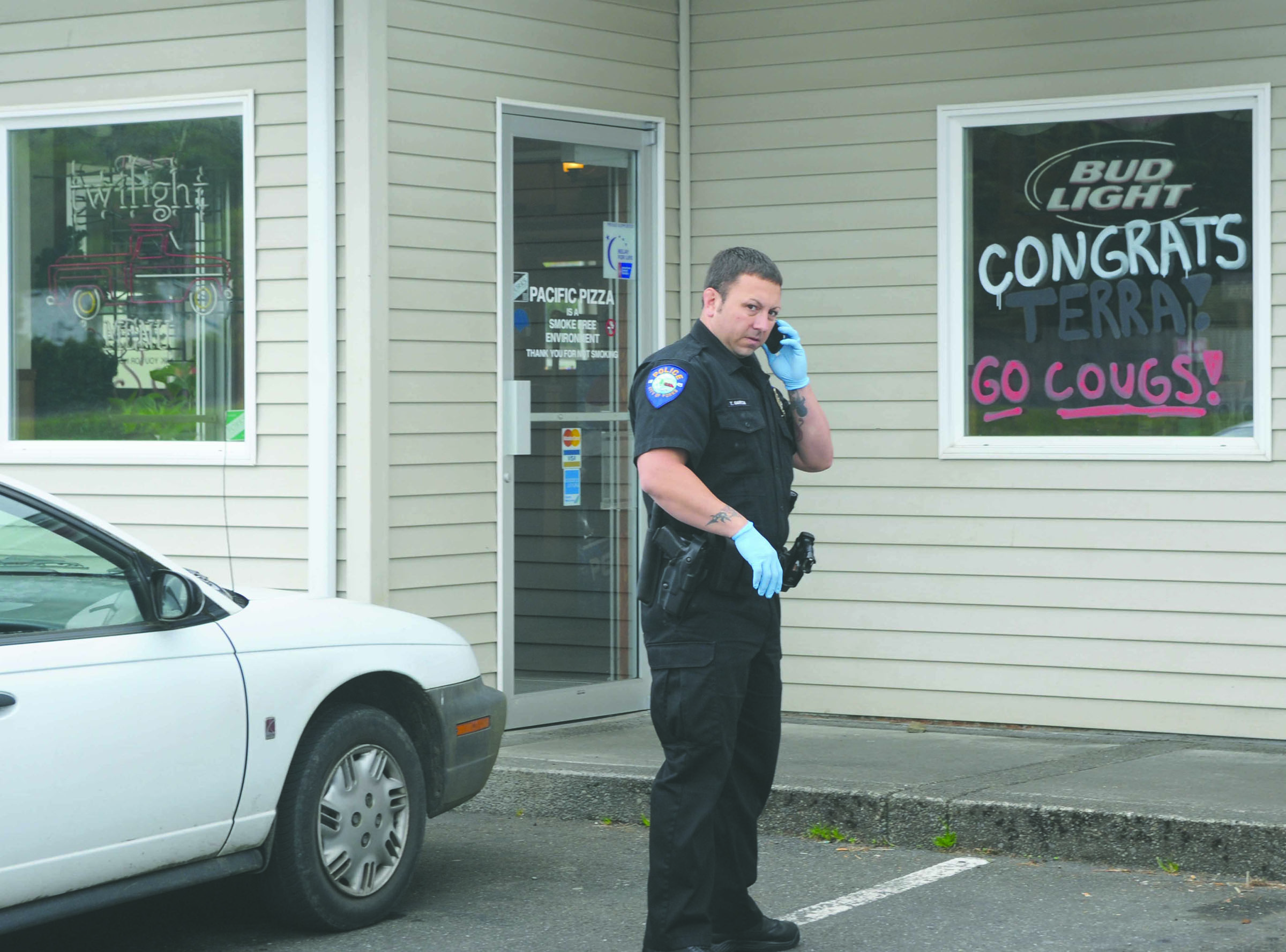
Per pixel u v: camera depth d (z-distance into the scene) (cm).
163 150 1633
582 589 1673
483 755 1185
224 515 1591
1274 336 1523
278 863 1030
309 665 1039
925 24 1631
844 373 1667
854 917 1085
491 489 1585
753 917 1000
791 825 1320
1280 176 1519
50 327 1684
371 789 1078
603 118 1659
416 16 1527
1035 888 1151
